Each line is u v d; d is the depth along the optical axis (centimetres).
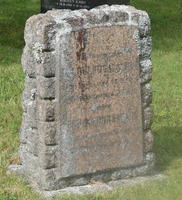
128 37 841
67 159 827
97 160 842
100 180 852
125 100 848
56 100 814
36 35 808
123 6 852
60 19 804
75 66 813
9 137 1020
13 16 1845
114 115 845
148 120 874
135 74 850
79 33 810
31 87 839
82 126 828
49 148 821
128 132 856
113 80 838
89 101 827
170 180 866
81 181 841
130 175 870
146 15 851
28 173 866
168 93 1282
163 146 1003
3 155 941
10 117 1111
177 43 1673
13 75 1338
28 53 830
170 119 1134
